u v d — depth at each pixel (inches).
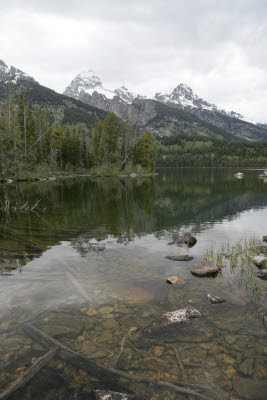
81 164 4074.8
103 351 176.7
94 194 1256.8
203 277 310.8
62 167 3710.6
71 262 353.1
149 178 2822.3
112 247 428.1
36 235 500.7
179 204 943.0
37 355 171.2
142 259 371.2
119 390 144.3
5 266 333.7
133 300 249.4
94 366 162.2
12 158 2281.0
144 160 3848.4
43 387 145.4
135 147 3882.9
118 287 277.0
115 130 3693.4
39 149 3041.3
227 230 566.9
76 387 145.9
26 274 308.5
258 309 234.4
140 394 141.9
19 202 973.2
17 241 457.1
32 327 201.3
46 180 2399.1
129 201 1018.1
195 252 411.2
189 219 679.1
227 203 973.2
